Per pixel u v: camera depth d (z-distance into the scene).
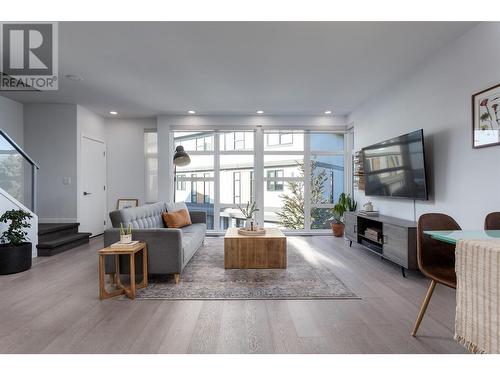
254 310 2.27
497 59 2.37
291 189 5.99
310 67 3.51
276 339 1.85
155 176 6.08
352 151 5.92
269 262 3.39
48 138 5.04
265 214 5.93
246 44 2.93
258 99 4.80
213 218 5.97
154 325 2.02
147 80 3.93
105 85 4.13
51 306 2.33
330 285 2.82
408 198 3.44
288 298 2.50
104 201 5.93
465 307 1.31
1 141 3.79
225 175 5.96
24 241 3.68
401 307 2.32
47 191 5.04
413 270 3.34
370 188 4.43
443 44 2.94
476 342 1.25
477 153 2.58
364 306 2.35
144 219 3.71
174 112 5.61
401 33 2.72
